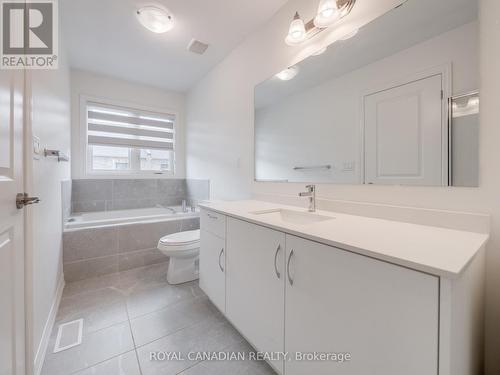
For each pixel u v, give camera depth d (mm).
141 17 1832
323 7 1297
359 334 732
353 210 1320
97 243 2203
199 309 1678
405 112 1120
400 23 1133
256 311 1172
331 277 808
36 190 1163
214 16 1888
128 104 3180
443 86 999
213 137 2811
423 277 595
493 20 878
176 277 2068
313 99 1568
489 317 905
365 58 1274
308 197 1590
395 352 651
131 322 1520
